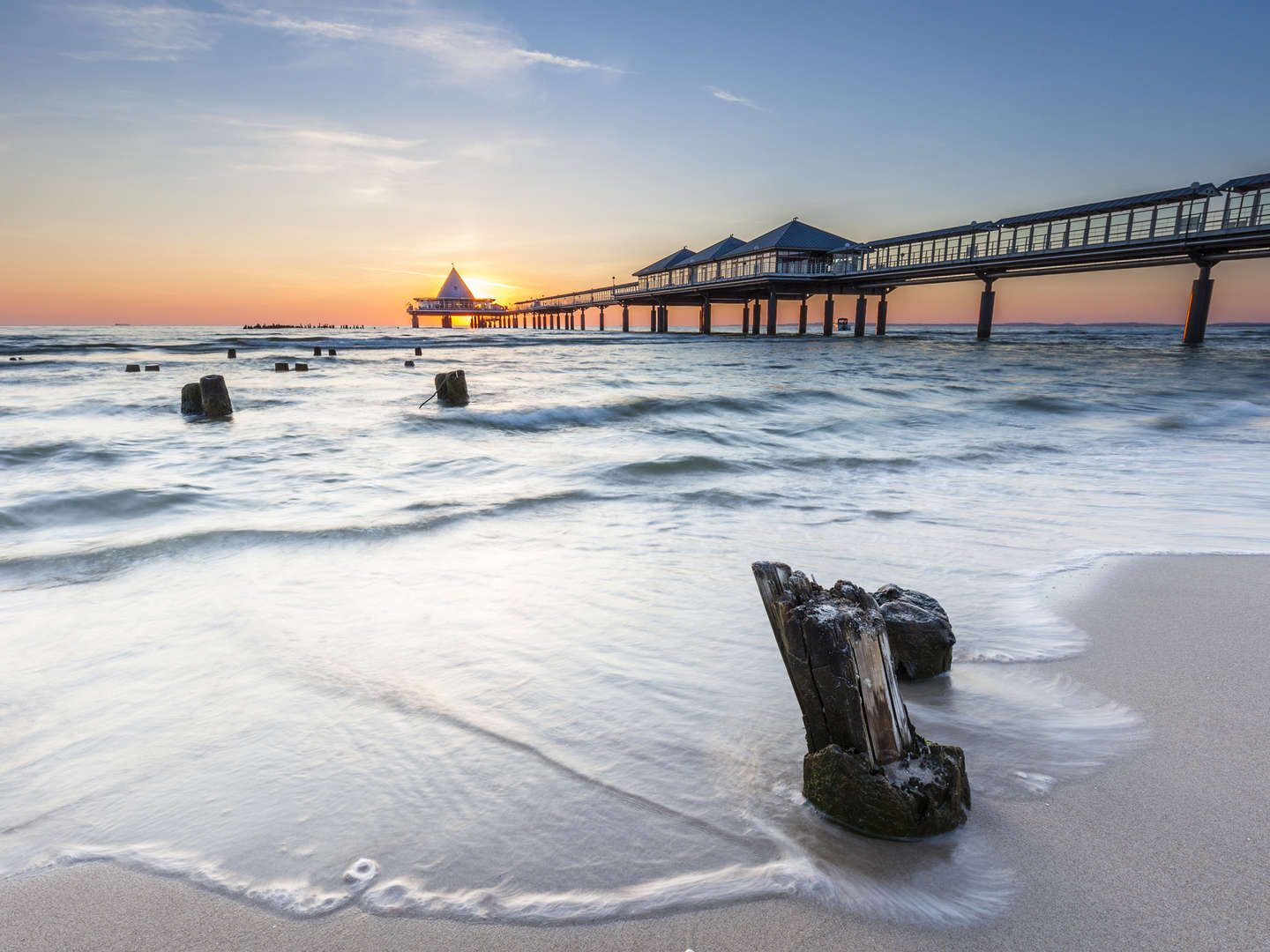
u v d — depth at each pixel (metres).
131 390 18.09
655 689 2.85
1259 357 33.47
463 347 45.69
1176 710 2.62
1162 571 4.32
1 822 2.04
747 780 2.20
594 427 12.20
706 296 75.62
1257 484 7.23
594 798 2.12
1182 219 31.58
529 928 1.60
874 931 1.58
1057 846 1.85
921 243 46.47
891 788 1.88
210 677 3.01
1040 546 4.96
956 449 9.74
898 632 2.88
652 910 1.65
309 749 2.43
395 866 1.83
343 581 4.31
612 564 4.62
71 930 1.62
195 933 1.61
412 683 2.93
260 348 40.28
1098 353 37.69
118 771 2.31
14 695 2.86
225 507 6.50
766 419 13.20
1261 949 1.49
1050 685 2.84
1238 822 1.94
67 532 5.76
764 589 2.15
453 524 5.69
